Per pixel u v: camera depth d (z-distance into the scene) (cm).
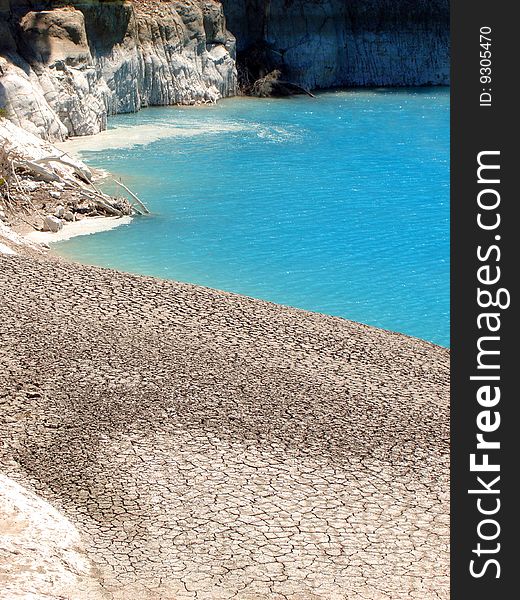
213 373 1484
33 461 1207
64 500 1123
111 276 1925
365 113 5031
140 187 3316
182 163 3722
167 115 4784
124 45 4697
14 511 1023
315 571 984
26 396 1367
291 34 5853
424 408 1415
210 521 1082
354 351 1639
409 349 1681
